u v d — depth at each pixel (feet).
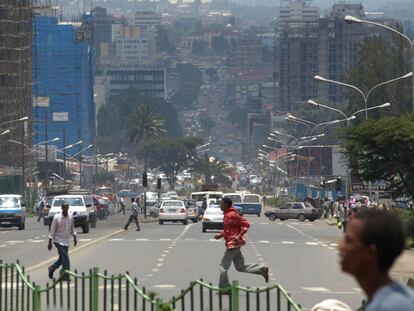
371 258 47.73
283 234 445.78
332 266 249.75
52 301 157.69
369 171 387.14
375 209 50.08
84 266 242.78
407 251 314.76
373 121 393.91
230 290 108.47
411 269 246.68
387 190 402.72
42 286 184.34
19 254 288.10
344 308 66.23
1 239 380.58
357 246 47.93
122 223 573.74
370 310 45.32
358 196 645.51
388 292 45.50
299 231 483.10
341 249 48.49
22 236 405.18
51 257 273.33
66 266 200.13
